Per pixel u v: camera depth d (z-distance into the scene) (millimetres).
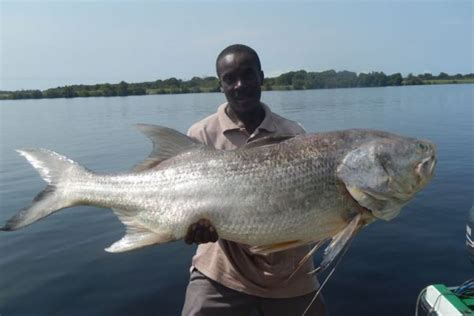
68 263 2730
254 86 1440
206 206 1256
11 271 2646
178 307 2205
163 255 2783
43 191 1394
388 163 1181
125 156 6770
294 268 1453
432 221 3195
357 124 9812
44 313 2188
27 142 8766
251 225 1235
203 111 15094
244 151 1285
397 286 2307
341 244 1137
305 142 1258
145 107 18688
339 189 1204
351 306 2158
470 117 11211
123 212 1348
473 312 1475
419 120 10570
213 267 1494
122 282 2455
